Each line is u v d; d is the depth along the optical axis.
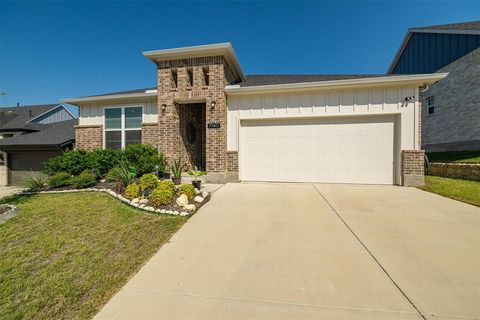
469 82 12.64
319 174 8.80
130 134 11.02
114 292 2.77
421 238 3.92
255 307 2.42
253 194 7.06
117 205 6.04
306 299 2.51
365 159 8.49
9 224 5.03
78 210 5.79
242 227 4.54
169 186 6.16
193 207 5.54
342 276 2.90
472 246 3.62
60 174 8.59
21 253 3.82
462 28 13.16
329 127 8.73
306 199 6.43
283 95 9.01
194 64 9.44
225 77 9.50
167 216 5.20
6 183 13.29
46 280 3.08
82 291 2.83
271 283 2.81
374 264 3.16
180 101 9.86
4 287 2.95
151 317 2.34
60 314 2.49
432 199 6.30
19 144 12.52
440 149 14.74
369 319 2.22
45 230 4.70
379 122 8.39
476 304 2.39
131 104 11.02
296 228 4.43
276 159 9.15
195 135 11.81
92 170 9.03
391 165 8.32
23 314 2.50
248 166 9.36
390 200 6.24
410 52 18.55
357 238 3.95
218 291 2.70
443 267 3.06
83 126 11.44
